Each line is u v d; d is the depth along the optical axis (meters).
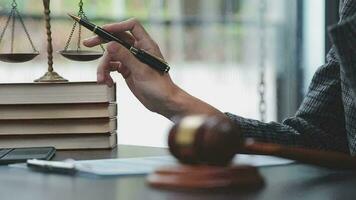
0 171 0.94
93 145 1.40
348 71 1.00
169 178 0.76
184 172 0.75
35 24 3.10
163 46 3.39
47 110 1.40
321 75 1.44
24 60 1.50
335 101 1.40
